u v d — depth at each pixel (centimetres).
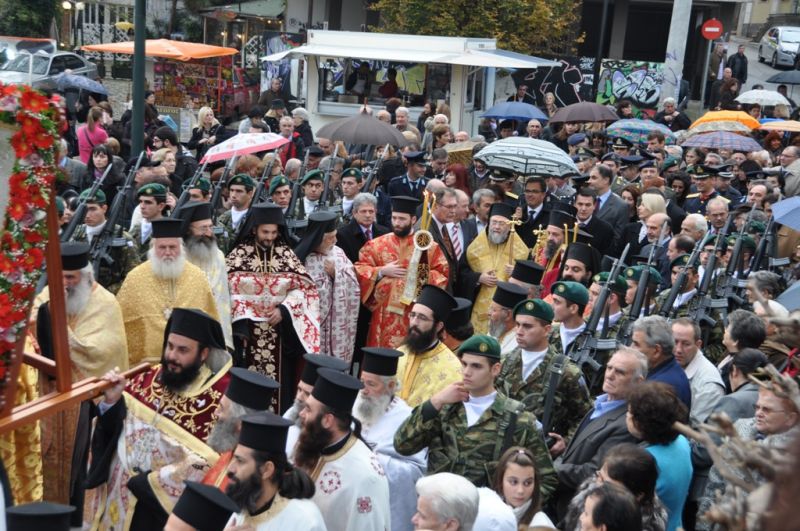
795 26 4197
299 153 1708
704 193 1258
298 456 478
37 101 384
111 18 3195
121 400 548
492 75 2434
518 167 1207
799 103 3538
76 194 1071
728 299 866
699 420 617
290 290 842
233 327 833
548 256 918
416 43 2195
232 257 845
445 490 417
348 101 2258
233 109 2577
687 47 3600
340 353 908
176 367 543
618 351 552
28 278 388
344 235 1001
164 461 534
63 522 348
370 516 472
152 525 542
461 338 703
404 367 641
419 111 2236
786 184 1445
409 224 928
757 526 147
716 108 2675
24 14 2941
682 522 577
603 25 2745
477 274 972
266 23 3092
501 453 517
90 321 671
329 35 2234
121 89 2756
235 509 388
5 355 390
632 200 1224
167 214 928
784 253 1105
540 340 606
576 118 1902
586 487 457
